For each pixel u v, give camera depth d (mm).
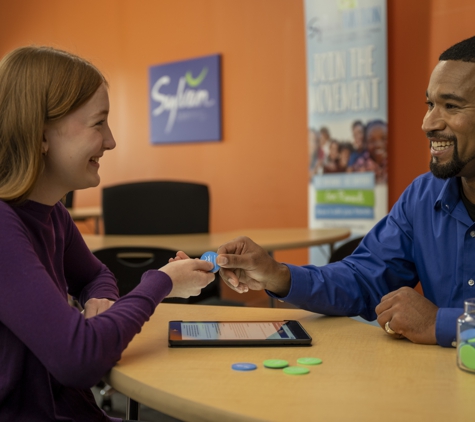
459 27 3777
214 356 1082
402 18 4016
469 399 867
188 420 856
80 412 1135
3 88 1065
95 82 1115
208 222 3381
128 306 1072
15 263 979
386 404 846
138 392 934
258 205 5016
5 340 1031
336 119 4242
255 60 4945
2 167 1074
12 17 7082
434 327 1148
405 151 4066
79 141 1096
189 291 1223
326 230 3506
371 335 1234
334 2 4176
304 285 1397
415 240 1556
